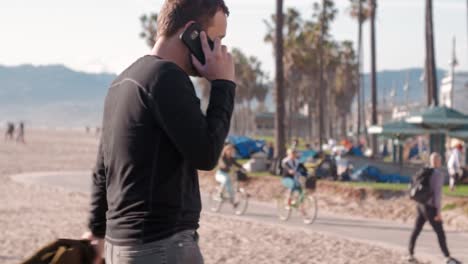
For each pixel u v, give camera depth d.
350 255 13.27
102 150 2.73
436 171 12.31
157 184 2.53
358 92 68.25
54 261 2.62
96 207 2.85
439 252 13.85
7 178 33.28
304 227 17.59
